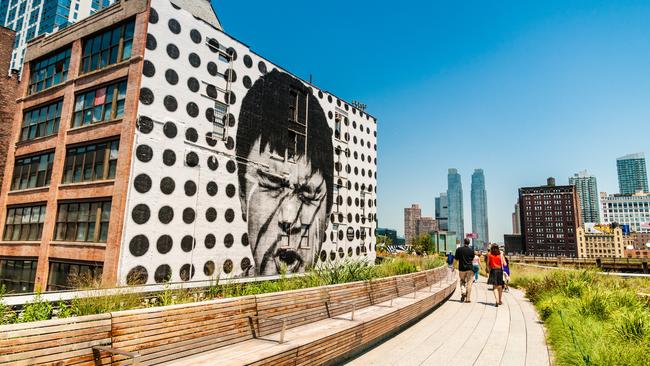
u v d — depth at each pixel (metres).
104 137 16.19
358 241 29.38
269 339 5.39
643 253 144.88
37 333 3.16
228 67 19.61
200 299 9.12
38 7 89.62
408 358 6.31
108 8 17.78
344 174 28.58
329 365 5.88
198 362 4.20
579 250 153.38
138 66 15.80
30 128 20.38
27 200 18.89
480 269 29.38
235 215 19.00
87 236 15.88
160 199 15.84
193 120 17.53
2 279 18.81
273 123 22.02
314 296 7.02
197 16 19.03
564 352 6.04
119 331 3.80
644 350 5.55
